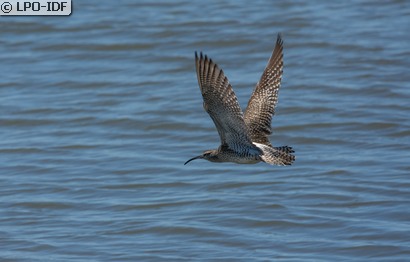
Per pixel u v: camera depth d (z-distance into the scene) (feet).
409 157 59.26
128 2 92.12
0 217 52.08
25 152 62.34
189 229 49.47
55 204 53.88
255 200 53.42
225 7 89.61
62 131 65.87
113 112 68.85
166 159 60.75
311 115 67.46
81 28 85.05
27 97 71.97
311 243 47.57
